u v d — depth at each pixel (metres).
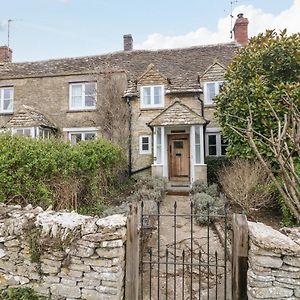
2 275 3.94
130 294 3.74
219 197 9.63
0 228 4.01
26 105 16.17
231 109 9.59
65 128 15.94
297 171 5.86
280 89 8.80
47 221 3.95
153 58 17.92
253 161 8.72
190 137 13.52
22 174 5.43
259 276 3.32
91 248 3.63
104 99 15.37
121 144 15.00
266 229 3.74
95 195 8.54
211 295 4.29
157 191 10.48
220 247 6.05
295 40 9.39
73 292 3.67
